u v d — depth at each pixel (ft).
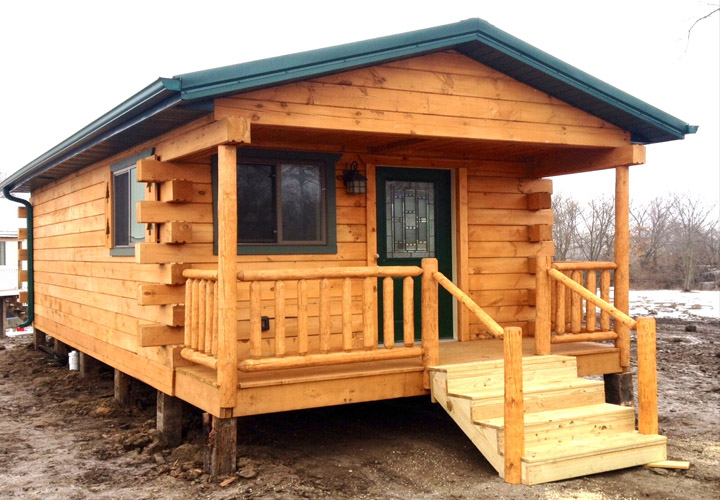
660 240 100.99
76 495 19.27
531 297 30.09
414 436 24.00
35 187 42.96
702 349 44.68
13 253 82.48
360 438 23.88
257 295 20.04
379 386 21.75
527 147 26.55
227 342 19.57
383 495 18.44
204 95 18.58
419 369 22.22
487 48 22.03
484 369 22.08
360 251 26.86
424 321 22.27
